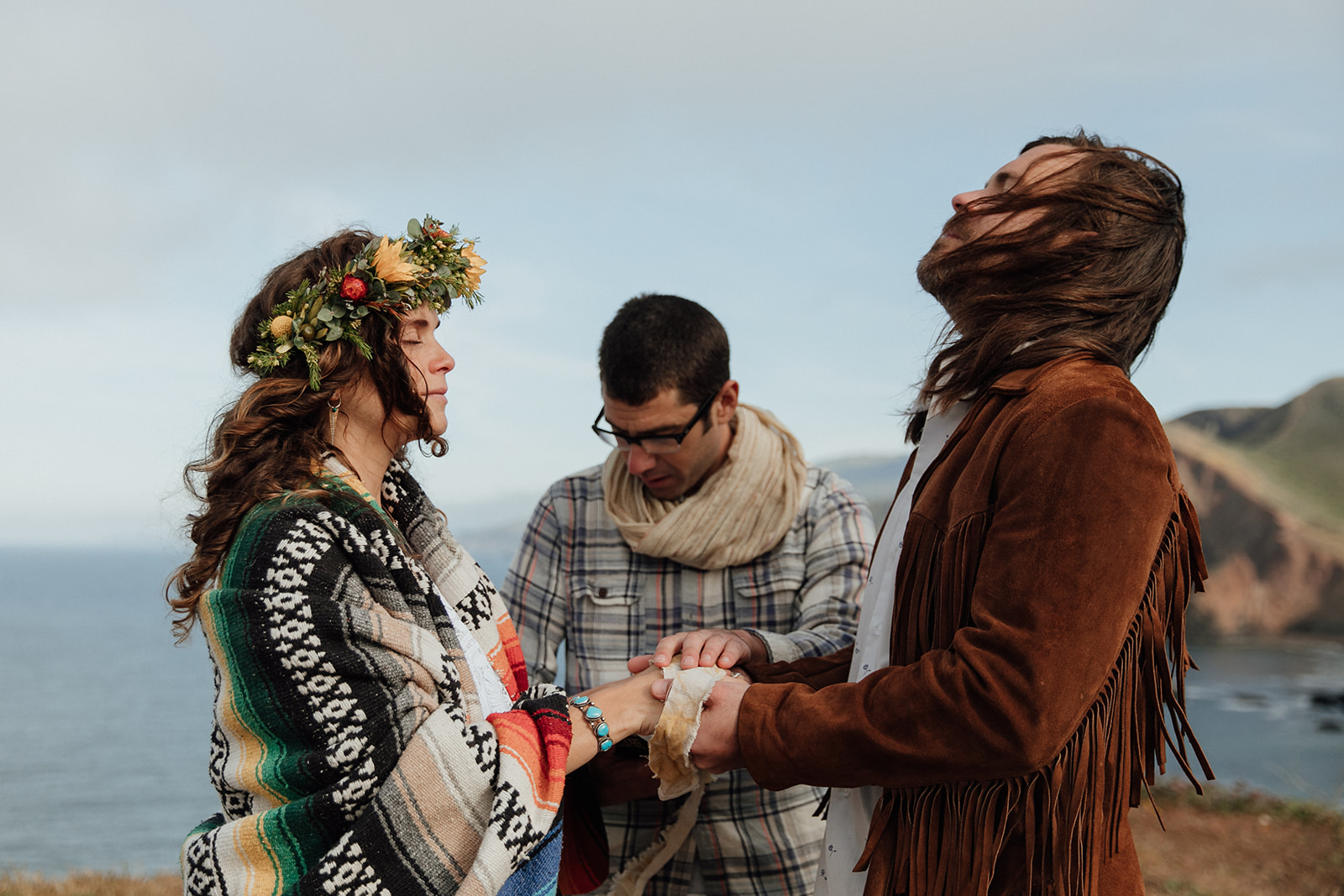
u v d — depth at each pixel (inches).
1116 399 49.1
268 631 48.5
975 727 47.2
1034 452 49.0
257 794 49.5
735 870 81.5
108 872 334.6
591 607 87.6
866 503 89.9
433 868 47.6
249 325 58.3
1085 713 47.6
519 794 49.9
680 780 60.4
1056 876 47.5
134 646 4618.6
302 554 50.4
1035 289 56.2
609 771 69.9
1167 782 416.2
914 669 50.8
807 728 53.3
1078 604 46.3
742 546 84.4
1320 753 749.3
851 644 79.4
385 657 50.5
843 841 59.9
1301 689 1099.9
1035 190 56.9
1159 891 268.1
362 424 58.0
